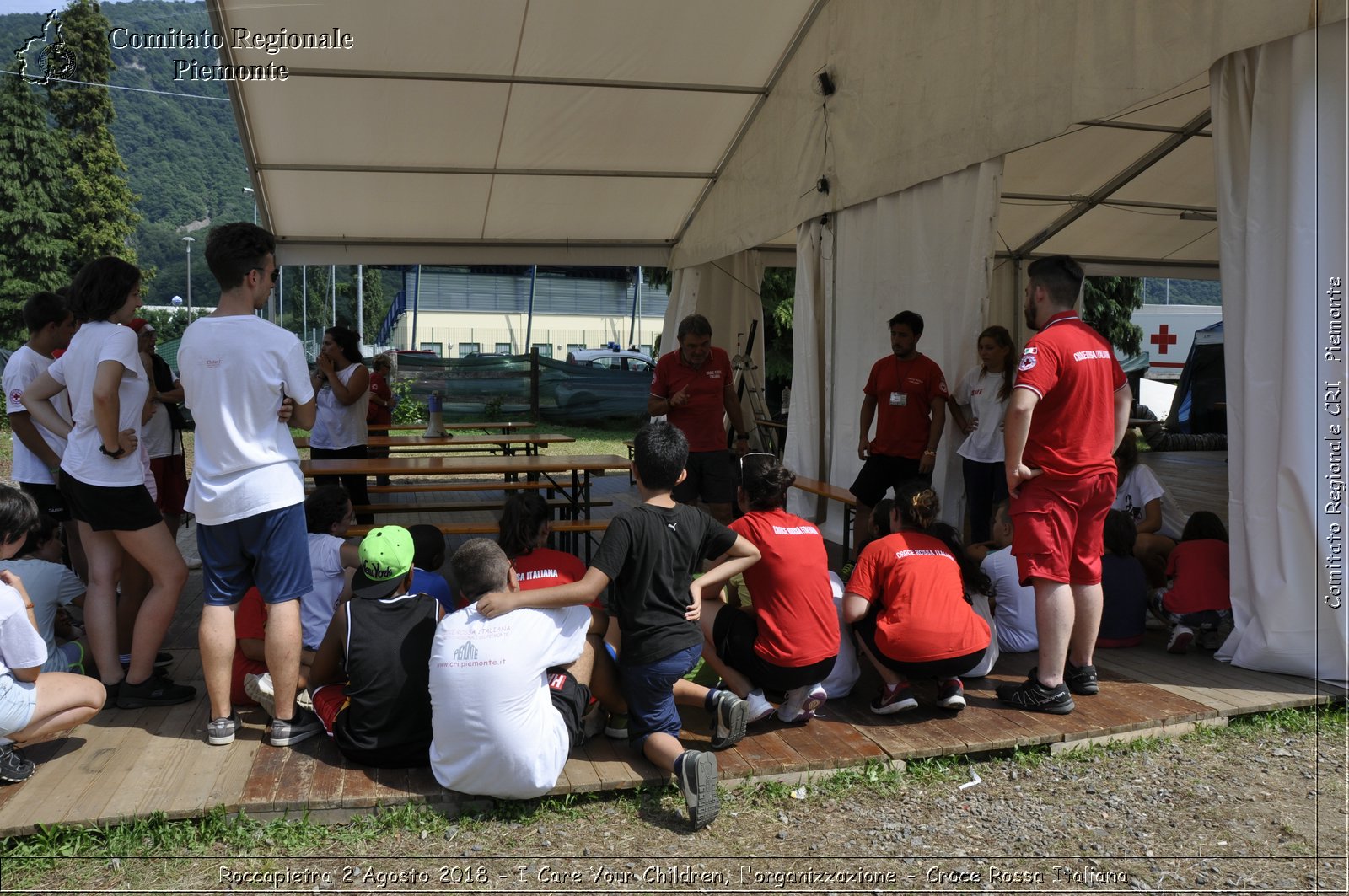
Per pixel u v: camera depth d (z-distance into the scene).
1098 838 2.74
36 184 27.84
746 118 8.40
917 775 3.13
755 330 10.62
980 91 5.34
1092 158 7.98
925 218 6.05
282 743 3.14
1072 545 3.55
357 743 2.97
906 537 3.57
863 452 6.05
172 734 3.25
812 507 7.62
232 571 3.11
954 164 5.60
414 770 2.98
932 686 3.86
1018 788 3.05
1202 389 16.38
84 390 3.28
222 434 3.00
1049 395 3.48
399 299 41.88
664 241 11.16
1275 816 2.86
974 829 2.79
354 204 9.48
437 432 9.36
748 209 8.63
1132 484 5.05
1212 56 3.84
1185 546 4.36
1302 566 3.69
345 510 3.80
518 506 3.26
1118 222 9.77
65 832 2.61
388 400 10.23
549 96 7.68
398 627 3.01
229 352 2.99
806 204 7.45
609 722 3.32
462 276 39.62
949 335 5.82
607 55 7.18
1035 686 3.55
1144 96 4.21
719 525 3.13
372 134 8.02
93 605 3.48
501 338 40.28
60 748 3.12
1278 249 3.71
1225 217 3.91
